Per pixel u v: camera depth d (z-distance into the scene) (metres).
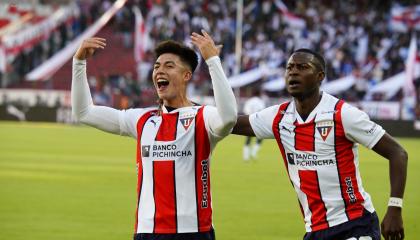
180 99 8.30
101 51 66.12
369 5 63.84
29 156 32.19
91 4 67.81
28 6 66.81
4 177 24.23
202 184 8.09
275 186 22.94
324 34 62.62
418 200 19.72
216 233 14.94
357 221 8.45
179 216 7.99
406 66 54.81
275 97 57.47
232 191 21.58
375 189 22.34
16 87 63.53
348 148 8.53
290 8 65.69
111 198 19.86
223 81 7.77
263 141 48.44
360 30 61.81
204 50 7.82
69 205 18.45
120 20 67.12
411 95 53.38
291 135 8.70
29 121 60.59
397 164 8.35
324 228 8.54
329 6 64.81
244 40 63.12
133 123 8.40
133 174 25.95
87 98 8.45
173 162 8.05
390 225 8.27
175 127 8.12
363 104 53.75
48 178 24.17
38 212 17.25
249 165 30.14
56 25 66.44
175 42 8.26
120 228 15.41
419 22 60.53
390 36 60.62
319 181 8.55
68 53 64.62
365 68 58.16
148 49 64.50
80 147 37.94
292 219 16.80
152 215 8.03
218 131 7.95
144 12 66.69
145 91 59.28
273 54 61.22
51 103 60.59
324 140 8.50
